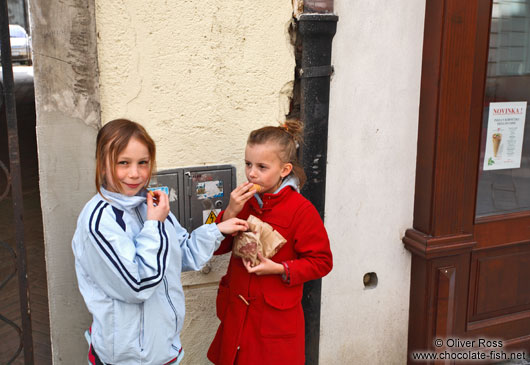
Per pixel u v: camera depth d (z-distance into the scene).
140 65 2.05
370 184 2.60
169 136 2.16
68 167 2.04
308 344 2.57
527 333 3.12
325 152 2.40
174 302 1.73
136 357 1.63
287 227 1.92
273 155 1.86
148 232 1.58
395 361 2.88
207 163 2.24
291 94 2.35
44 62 1.93
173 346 1.76
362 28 2.42
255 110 2.28
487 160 2.89
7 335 3.04
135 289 1.53
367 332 2.77
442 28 2.44
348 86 2.45
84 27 1.93
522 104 2.92
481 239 2.88
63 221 2.09
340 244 2.61
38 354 2.87
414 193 2.71
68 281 2.15
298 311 1.97
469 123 2.58
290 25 2.29
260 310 1.92
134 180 1.61
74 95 1.98
